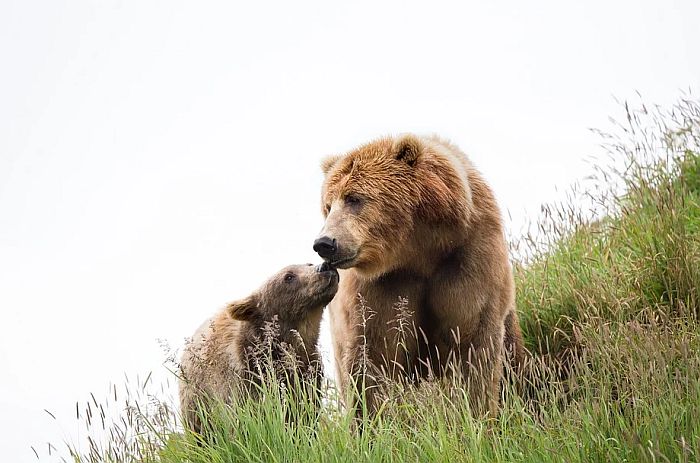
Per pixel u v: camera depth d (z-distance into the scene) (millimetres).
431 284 12531
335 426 11008
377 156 12664
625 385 11430
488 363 12297
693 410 10039
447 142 13453
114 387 11828
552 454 10008
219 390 13367
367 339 12445
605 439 9875
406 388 12414
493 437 10633
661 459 9625
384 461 10484
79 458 11531
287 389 12805
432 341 12773
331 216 12242
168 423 11992
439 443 10438
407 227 12273
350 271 12758
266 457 10695
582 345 12836
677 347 12078
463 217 12250
